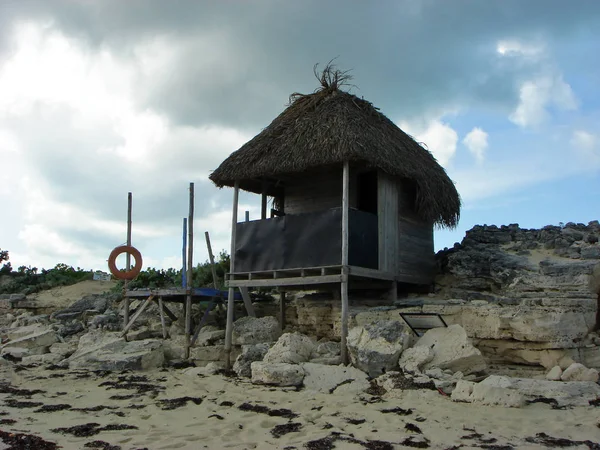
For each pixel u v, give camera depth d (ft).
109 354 49.03
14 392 38.27
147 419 30.55
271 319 53.57
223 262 81.97
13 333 62.08
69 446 24.99
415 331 42.37
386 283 50.83
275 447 25.03
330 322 50.90
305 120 48.47
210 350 51.37
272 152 48.16
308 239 46.88
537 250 53.21
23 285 95.30
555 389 34.09
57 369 48.06
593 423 28.32
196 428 28.37
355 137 44.14
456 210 54.90
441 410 30.71
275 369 38.78
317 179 54.90
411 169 48.11
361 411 31.24
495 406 31.32
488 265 52.24
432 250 56.75
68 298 82.64
